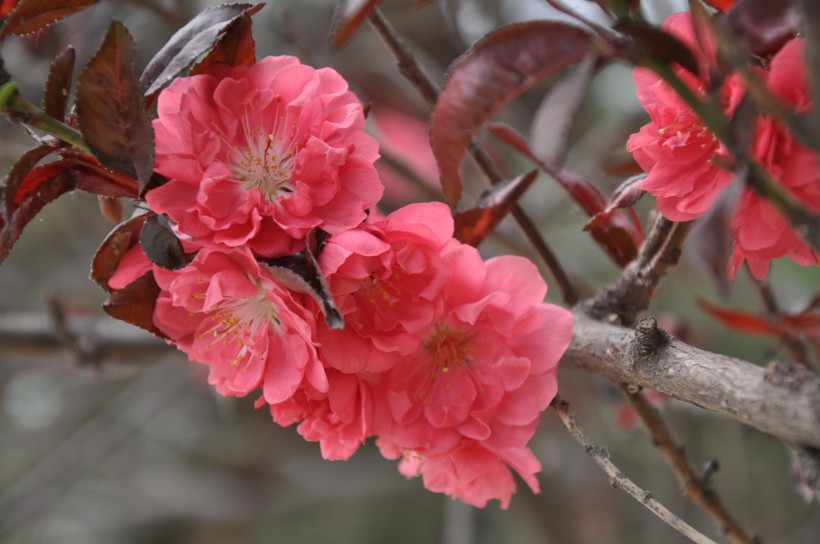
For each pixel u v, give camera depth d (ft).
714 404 1.27
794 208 1.20
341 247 1.32
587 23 1.25
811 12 1.16
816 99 1.17
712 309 1.61
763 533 2.71
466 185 2.19
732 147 1.20
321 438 1.40
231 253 1.34
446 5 1.94
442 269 1.35
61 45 2.06
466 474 1.38
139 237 1.38
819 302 1.59
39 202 1.36
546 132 1.29
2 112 1.32
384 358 1.35
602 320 1.43
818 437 1.21
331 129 1.35
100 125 1.32
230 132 1.36
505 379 1.38
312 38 2.54
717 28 1.19
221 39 1.37
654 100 1.34
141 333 1.95
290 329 1.36
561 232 2.67
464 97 1.29
